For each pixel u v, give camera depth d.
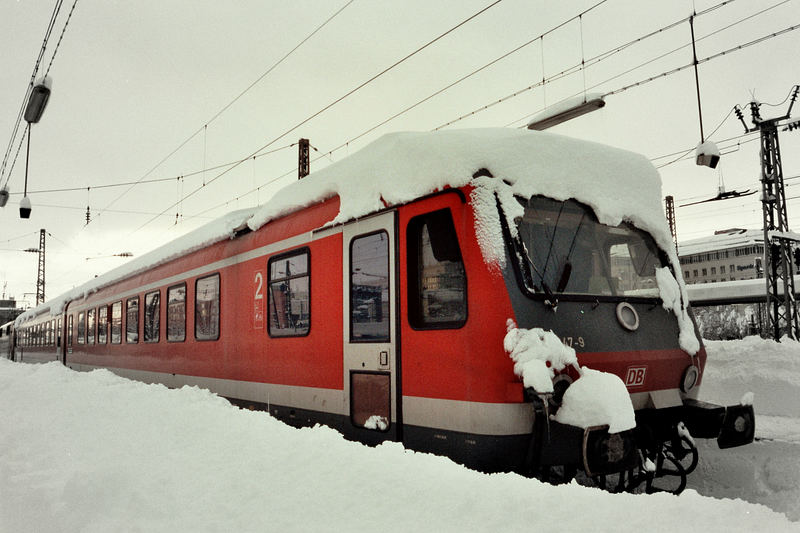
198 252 10.37
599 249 5.42
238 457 4.30
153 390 7.83
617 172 5.72
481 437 4.65
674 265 5.84
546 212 5.18
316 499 3.38
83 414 6.47
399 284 5.53
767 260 20.88
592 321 5.04
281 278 7.54
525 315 4.70
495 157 5.05
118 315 14.69
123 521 3.27
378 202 5.85
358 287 6.10
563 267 5.11
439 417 5.02
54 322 21.75
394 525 3.00
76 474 3.73
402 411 5.42
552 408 4.56
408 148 5.63
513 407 4.57
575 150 5.50
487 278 4.78
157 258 12.28
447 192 5.13
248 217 8.91
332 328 6.44
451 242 5.07
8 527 3.51
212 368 9.39
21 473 4.42
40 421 6.25
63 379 9.95
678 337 5.59
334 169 6.79
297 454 4.15
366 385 5.89
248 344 8.26
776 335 20.34
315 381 6.68
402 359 5.45
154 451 4.70
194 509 3.40
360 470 3.71
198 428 5.30
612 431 4.23
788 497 5.44
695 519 2.80
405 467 3.71
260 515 3.24
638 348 5.22
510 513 2.99
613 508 2.97
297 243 7.20
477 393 4.70
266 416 5.47
